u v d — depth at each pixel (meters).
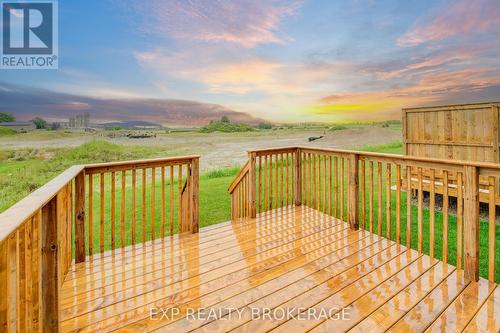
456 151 4.87
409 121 5.65
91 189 2.98
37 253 1.66
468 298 2.07
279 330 1.77
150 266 2.74
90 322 1.87
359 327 1.78
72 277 2.52
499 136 4.29
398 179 3.12
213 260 2.86
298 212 4.53
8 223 1.05
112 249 3.12
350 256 2.88
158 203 6.59
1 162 8.70
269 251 3.06
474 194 2.32
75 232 2.82
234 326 1.82
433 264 2.64
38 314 1.62
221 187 8.03
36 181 7.56
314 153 4.54
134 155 12.33
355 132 15.12
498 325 1.76
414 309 1.95
